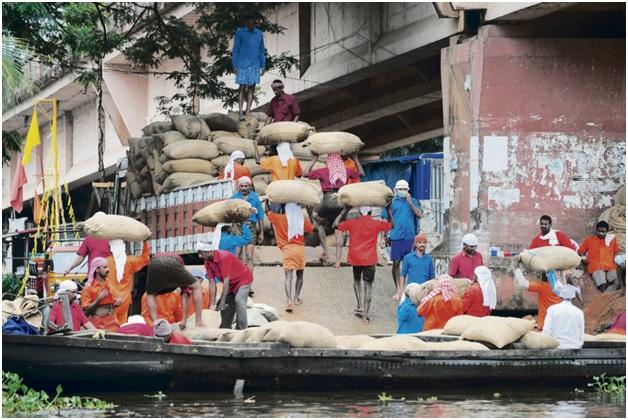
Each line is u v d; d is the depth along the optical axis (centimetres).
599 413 1452
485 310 1948
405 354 1645
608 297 2384
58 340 1554
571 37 2627
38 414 1420
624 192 2580
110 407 1472
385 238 2569
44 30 2930
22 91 2081
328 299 2306
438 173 3095
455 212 2641
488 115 2588
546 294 2098
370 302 2234
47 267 2797
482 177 2581
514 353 1694
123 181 3033
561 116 2603
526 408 1498
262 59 2809
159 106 4484
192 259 2517
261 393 1603
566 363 1722
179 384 1595
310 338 1631
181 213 2509
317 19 3834
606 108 2617
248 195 2203
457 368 1666
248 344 1644
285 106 2644
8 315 1761
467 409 1479
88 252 2041
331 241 2520
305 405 1495
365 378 1630
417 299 1997
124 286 2033
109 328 1944
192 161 2564
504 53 2586
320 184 2458
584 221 2603
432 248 2802
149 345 1576
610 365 1745
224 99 3616
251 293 2291
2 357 1538
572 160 2605
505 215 2583
